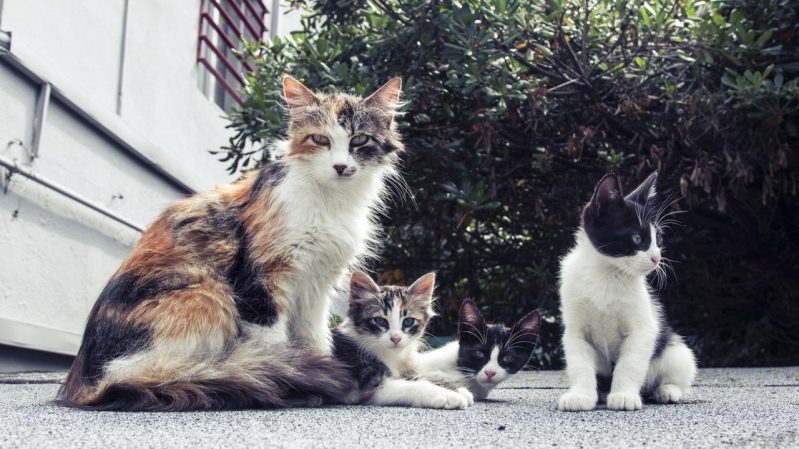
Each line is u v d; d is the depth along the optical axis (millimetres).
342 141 917
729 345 1669
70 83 1230
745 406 796
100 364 809
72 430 646
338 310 1529
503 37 1325
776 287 1558
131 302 823
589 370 839
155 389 767
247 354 812
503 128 1405
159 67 1549
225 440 617
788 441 615
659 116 1376
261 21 2020
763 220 1496
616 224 856
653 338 850
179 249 849
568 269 891
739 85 1228
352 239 901
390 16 1407
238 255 864
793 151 1356
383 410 788
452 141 1416
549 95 1366
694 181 1264
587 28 1343
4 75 1107
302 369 816
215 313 820
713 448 598
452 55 1283
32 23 1163
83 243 1305
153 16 1521
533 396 983
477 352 1018
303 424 687
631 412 774
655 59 1381
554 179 1468
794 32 1336
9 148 1119
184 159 1669
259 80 1420
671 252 1517
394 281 1647
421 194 1491
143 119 1485
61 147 1239
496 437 639
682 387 888
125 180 1427
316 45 1380
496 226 1646
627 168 1417
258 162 1461
